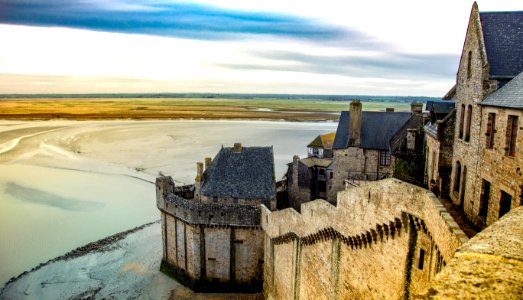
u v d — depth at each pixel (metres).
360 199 25.72
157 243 63.69
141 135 174.88
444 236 16.53
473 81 26.95
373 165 58.88
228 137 169.00
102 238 64.75
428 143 40.00
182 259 52.47
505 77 24.45
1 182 92.19
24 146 140.75
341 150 60.03
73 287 50.94
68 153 130.50
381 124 60.25
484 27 27.50
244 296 49.75
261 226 48.69
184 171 105.62
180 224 52.09
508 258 8.19
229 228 49.38
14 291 49.50
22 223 68.56
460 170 29.55
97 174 103.00
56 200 81.06
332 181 61.62
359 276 26.28
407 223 20.92
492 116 23.38
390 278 22.59
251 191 53.22
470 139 26.77
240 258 50.03
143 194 87.12
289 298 40.03
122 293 50.28
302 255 36.31
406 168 44.28
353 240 26.78
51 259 57.38
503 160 20.88
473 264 7.92
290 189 65.12
